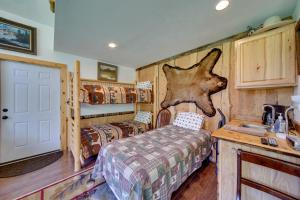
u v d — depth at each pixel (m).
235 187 1.24
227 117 2.29
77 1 1.34
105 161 1.63
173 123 2.87
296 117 1.38
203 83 2.58
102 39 2.23
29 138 2.57
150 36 2.15
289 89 1.72
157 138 2.05
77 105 2.15
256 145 1.05
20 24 2.39
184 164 1.64
